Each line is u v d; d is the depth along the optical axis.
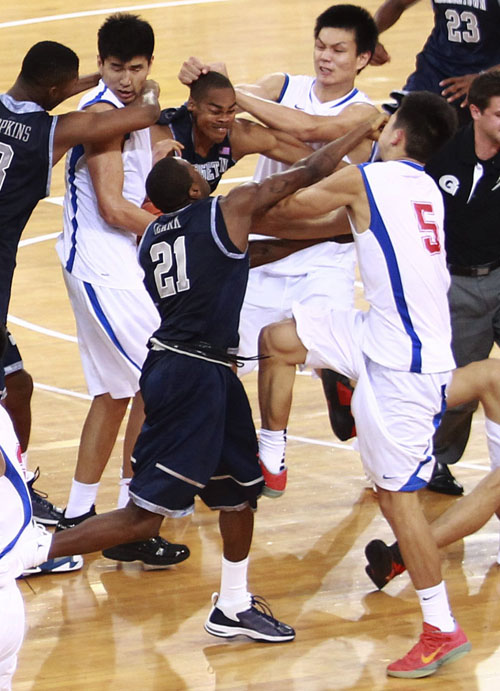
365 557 19.42
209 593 18.48
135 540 16.52
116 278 19.44
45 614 17.88
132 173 19.53
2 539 13.44
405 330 16.16
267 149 20.36
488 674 16.44
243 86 21.72
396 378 16.17
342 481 21.78
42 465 22.36
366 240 16.05
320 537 19.98
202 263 15.80
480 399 17.72
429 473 16.52
